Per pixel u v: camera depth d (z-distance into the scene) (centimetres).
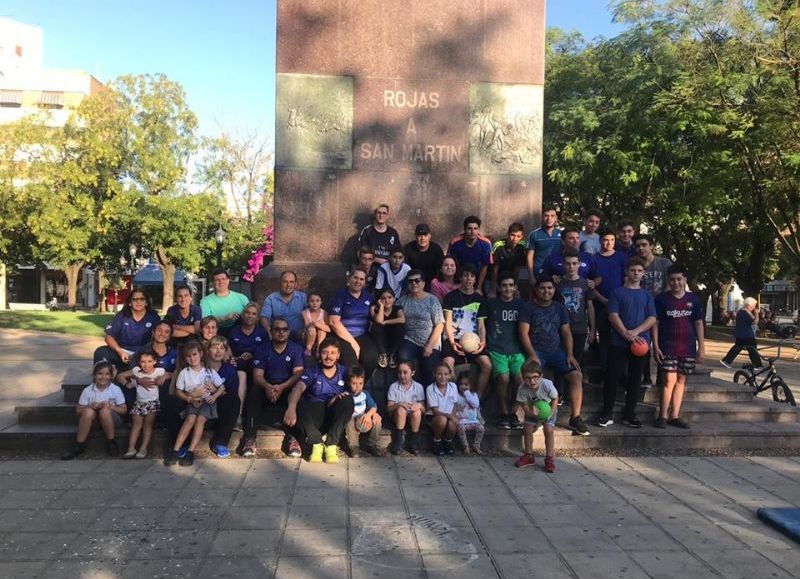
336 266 873
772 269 3550
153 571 402
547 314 713
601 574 402
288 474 600
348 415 643
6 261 3678
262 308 773
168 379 665
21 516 491
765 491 565
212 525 474
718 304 3769
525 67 914
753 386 1045
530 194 914
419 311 733
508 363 717
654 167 1911
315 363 685
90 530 464
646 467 635
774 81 1667
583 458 665
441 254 830
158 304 5291
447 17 900
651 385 799
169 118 3500
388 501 529
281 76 873
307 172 877
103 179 3400
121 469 613
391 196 890
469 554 428
